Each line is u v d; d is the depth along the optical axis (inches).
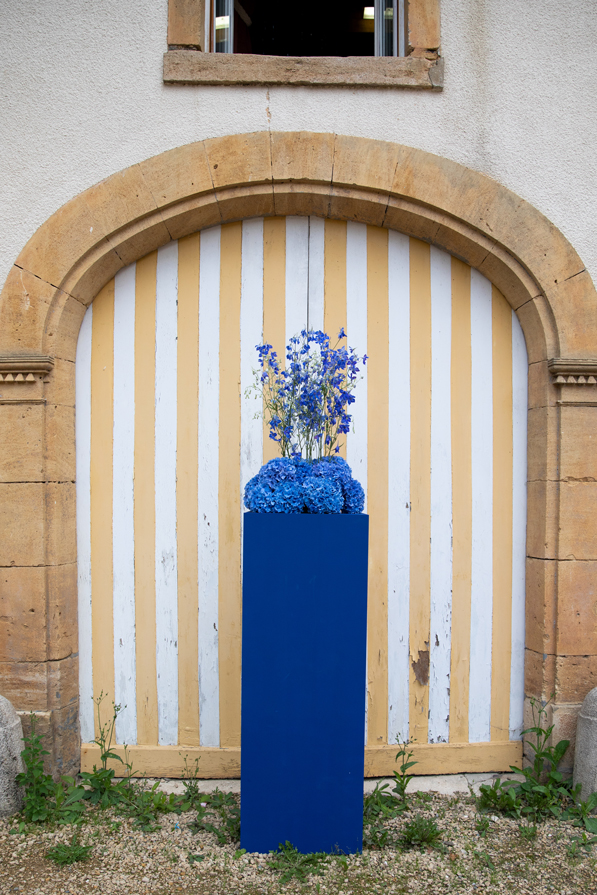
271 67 112.1
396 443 118.8
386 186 112.4
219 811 104.0
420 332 119.6
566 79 116.1
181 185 111.7
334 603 90.2
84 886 85.8
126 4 113.3
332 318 118.7
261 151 111.9
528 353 119.8
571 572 112.8
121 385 117.3
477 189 113.3
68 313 112.7
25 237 112.1
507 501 119.8
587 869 90.3
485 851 94.3
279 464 91.3
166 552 117.0
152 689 116.9
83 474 116.8
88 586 116.6
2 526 108.9
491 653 119.3
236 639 116.7
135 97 112.9
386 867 90.1
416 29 115.0
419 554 118.8
